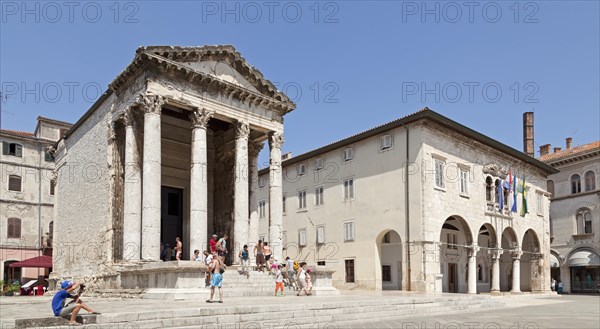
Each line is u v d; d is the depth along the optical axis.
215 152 37.06
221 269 20.11
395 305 22.08
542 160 59.16
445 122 38.09
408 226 36.84
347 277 41.47
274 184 32.53
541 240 50.22
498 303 29.38
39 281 50.34
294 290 27.45
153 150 26.42
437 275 35.97
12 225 51.28
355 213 41.53
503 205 44.62
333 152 44.66
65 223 36.88
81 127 35.69
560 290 54.31
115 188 29.47
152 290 22.45
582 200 54.81
